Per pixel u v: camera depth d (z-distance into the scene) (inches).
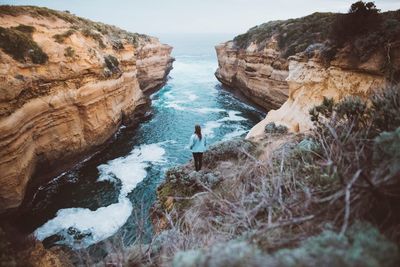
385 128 147.0
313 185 132.3
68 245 485.4
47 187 689.6
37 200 637.9
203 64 3811.5
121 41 1233.4
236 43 1779.0
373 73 430.3
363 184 102.0
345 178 110.0
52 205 620.7
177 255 89.4
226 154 320.5
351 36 479.2
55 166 732.7
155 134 1077.8
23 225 553.9
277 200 132.3
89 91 823.7
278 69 1207.6
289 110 570.3
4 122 524.4
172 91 1920.5
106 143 951.0
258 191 161.9
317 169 140.9
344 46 488.1
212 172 278.7
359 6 461.1
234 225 135.4
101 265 162.7
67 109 745.0
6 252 161.2
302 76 577.0
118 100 1060.5
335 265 65.8
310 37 1160.8
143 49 1745.8
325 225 97.0
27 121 609.6
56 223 555.2
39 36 728.3
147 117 1285.7
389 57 402.6
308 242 86.9
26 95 617.6
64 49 761.0
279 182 134.6
